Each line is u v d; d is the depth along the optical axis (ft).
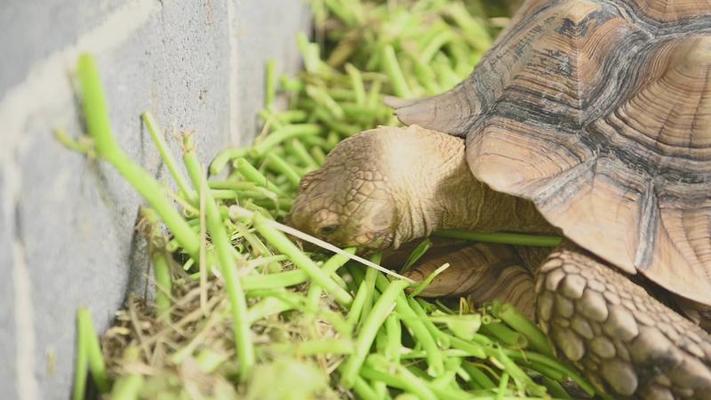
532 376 3.70
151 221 3.54
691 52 3.69
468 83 3.99
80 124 3.29
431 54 4.98
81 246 3.32
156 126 3.55
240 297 3.40
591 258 3.59
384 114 4.56
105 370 3.35
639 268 3.58
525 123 3.76
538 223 3.79
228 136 4.18
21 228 3.14
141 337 3.40
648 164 3.68
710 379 3.45
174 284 3.53
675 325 3.51
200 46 3.87
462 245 3.90
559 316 3.54
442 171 3.76
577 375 3.64
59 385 3.28
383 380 3.53
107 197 3.40
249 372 3.35
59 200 3.24
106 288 3.42
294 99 4.74
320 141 4.50
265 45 4.48
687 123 3.67
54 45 3.21
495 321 3.75
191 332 3.43
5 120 3.10
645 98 3.72
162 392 3.28
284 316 3.56
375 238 3.75
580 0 3.88
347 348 3.43
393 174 3.71
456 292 3.80
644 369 3.49
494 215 3.81
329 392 3.41
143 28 3.53
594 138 3.71
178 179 3.62
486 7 6.17
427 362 3.64
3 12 3.09
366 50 5.08
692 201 3.64
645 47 3.79
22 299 3.16
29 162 3.15
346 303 3.63
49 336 3.24
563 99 3.76
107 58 3.37
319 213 3.73
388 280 3.80
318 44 5.32
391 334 3.62
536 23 3.91
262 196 3.96
